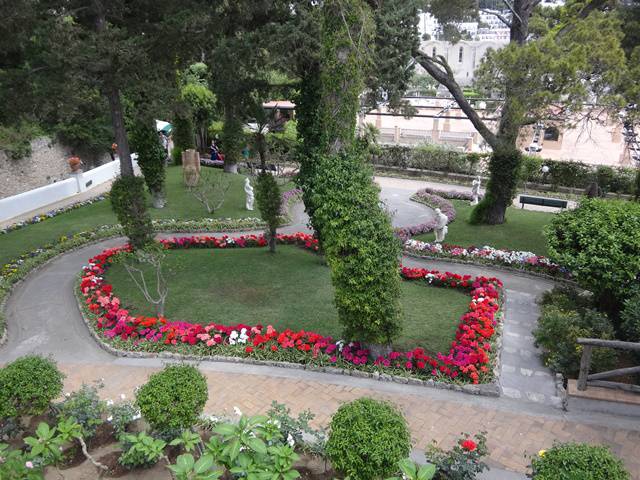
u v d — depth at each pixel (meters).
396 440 4.16
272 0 11.17
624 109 10.62
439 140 28.39
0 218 15.64
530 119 11.10
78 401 5.55
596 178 19.41
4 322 9.05
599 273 7.60
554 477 3.81
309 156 11.31
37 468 4.44
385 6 10.92
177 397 4.84
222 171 22.00
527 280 11.12
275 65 11.27
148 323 8.44
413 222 15.77
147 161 16.23
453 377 7.09
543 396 6.86
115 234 14.28
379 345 7.44
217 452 4.09
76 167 19.44
